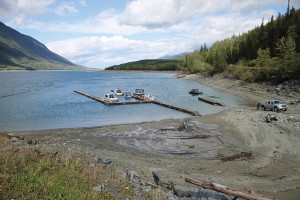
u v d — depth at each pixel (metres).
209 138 30.06
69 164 13.72
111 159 21.91
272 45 110.56
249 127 34.00
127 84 117.06
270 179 18.91
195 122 38.38
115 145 27.75
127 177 15.42
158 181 16.55
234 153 24.97
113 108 53.50
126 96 71.25
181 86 105.38
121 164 20.56
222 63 124.69
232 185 17.53
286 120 35.34
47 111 49.34
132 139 30.00
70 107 54.19
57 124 38.78
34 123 39.25
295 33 99.06
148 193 12.81
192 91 78.62
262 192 16.70
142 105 57.41
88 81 141.38
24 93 78.25
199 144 27.98
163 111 50.16
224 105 55.72
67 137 30.59
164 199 12.34
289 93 62.09
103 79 158.62
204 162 22.73
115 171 15.84
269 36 119.56
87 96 71.00
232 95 75.44
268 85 73.94
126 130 34.06
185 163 22.39
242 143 27.95
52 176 11.38
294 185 17.83
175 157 24.16
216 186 11.91
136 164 21.41
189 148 26.70
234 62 139.00
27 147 17.58
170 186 15.88
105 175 13.82
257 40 126.69
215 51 173.12
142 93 73.88
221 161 22.98
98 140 29.53
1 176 10.48
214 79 115.94
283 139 28.19
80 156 18.23
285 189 17.22
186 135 31.41
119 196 11.47
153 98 64.00
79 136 31.17
